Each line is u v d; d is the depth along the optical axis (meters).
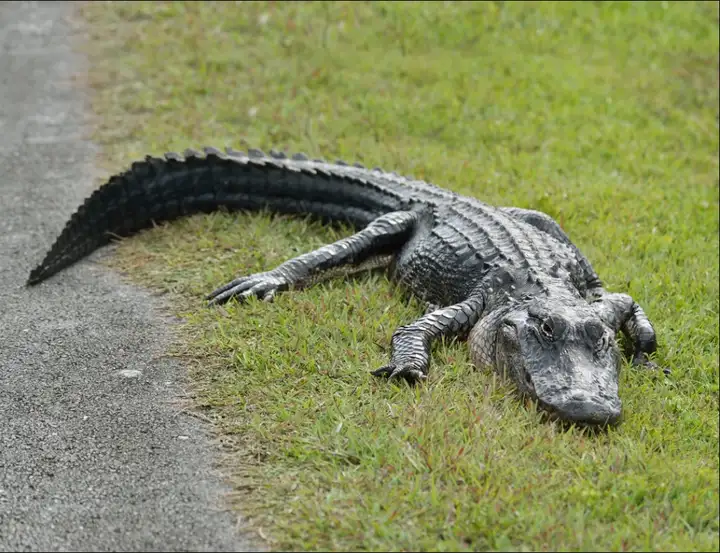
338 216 13.21
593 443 8.21
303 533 6.96
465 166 16.19
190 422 8.57
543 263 10.48
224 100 19.19
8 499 7.46
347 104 19.27
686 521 7.23
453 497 7.23
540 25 24.83
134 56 21.80
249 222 13.34
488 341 9.78
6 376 9.41
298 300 10.83
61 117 18.27
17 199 14.40
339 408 8.59
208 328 10.32
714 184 17.25
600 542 6.82
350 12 24.56
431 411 8.42
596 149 18.22
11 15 25.44
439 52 22.75
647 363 10.25
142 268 11.98
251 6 24.98
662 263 13.23
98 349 9.97
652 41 24.62
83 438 8.32
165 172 13.13
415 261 11.48
